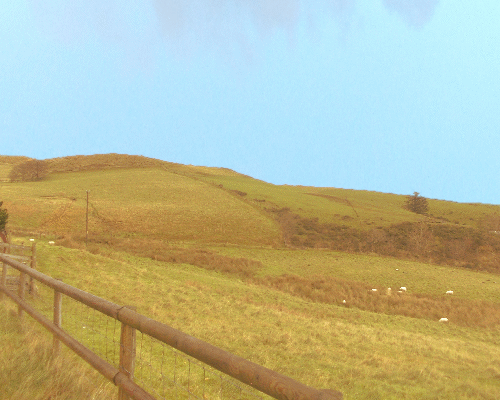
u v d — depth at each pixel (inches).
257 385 64.8
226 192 4050.2
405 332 908.0
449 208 5098.4
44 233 2169.0
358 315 1130.0
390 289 1660.9
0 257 274.2
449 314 1344.7
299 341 560.4
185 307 721.0
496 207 5088.6
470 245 3070.9
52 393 142.3
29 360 161.9
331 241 2962.6
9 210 2704.2
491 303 1552.7
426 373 456.8
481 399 366.9
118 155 6397.6
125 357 113.0
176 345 86.3
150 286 858.1
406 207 4950.8
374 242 3026.6
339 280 1754.4
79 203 3120.1
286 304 1137.4
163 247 2105.1
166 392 230.2
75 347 147.6
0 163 6279.5
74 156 6274.6
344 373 405.7
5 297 291.4
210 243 2434.8
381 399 331.6
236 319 683.4
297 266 1998.0
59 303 177.3
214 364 74.7
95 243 2080.5
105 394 148.6
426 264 2251.5
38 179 4690.0
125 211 3004.4
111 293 709.3
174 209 3191.4
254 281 1605.6
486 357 685.3
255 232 2849.4
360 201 5059.1
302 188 6761.8
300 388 57.9
